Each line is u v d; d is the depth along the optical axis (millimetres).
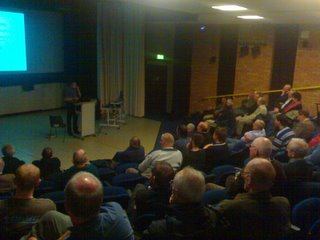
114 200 3242
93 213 1631
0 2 9031
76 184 1613
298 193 3158
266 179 2066
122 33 11148
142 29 10781
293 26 9250
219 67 10680
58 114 11141
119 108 10070
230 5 5695
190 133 6074
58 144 8180
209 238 1799
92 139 8672
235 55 10352
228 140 6227
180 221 1776
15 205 2336
